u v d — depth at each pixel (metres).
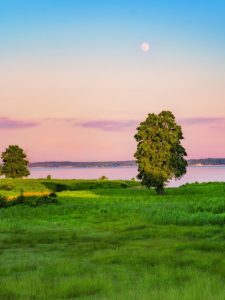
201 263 19.39
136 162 75.31
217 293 13.52
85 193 77.69
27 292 14.54
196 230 31.33
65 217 42.16
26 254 22.97
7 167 126.69
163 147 74.19
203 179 187.62
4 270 18.75
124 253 22.27
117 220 39.56
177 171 74.31
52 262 20.47
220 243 25.25
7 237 29.56
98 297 13.88
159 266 18.72
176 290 13.84
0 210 47.38
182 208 44.97
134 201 57.19
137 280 16.50
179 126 75.56
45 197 55.19
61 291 14.64
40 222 38.66
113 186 104.25
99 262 20.23
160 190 74.75
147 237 29.20
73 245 26.05
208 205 45.81
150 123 75.56
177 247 24.27
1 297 14.02
